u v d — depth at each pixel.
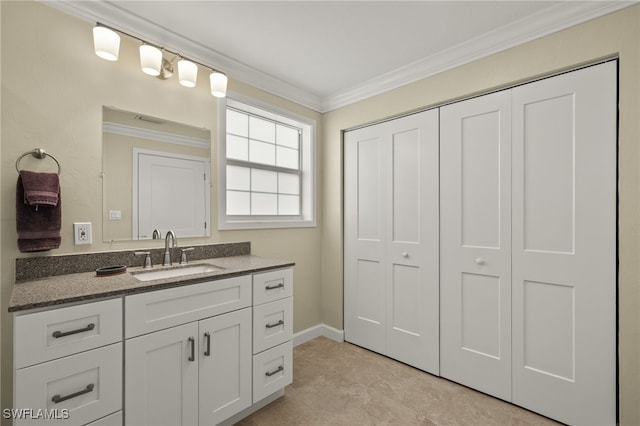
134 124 1.76
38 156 1.45
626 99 1.46
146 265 1.74
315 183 2.88
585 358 1.60
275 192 2.71
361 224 2.68
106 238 1.66
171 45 1.88
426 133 2.25
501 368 1.89
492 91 1.93
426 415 1.75
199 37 1.90
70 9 1.53
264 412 1.77
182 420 1.42
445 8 1.62
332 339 2.85
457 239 2.08
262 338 1.76
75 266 1.54
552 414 1.70
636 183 1.44
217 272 1.60
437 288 2.18
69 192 1.54
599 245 1.56
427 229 2.24
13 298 1.10
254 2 1.57
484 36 1.85
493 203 1.92
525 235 1.80
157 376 1.35
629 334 1.45
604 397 1.55
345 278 2.80
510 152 1.86
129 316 1.26
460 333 2.07
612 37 1.49
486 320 1.96
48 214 1.43
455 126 2.09
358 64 2.23
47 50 1.48
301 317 2.77
